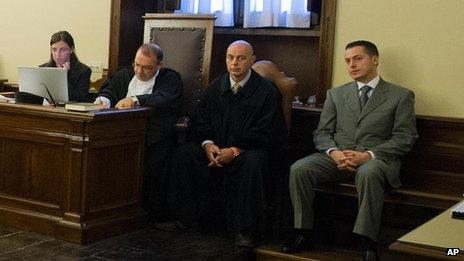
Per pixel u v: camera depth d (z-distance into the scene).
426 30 3.73
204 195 3.86
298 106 4.09
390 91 3.53
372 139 3.49
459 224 1.87
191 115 4.15
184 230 3.87
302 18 4.44
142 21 5.03
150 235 3.76
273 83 3.91
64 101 3.77
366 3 3.89
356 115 3.55
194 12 4.79
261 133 3.74
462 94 3.66
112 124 3.61
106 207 3.65
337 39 4.00
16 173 3.72
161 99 3.99
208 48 4.38
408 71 3.79
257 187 3.55
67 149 3.52
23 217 3.69
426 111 3.76
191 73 4.41
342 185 3.41
